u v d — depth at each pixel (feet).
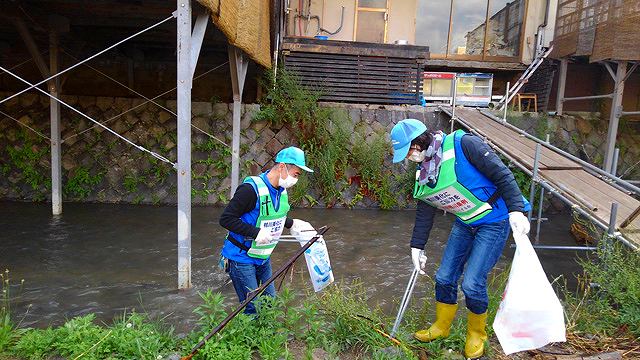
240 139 30.58
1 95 29.12
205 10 15.39
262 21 23.49
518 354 10.18
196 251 20.44
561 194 18.52
